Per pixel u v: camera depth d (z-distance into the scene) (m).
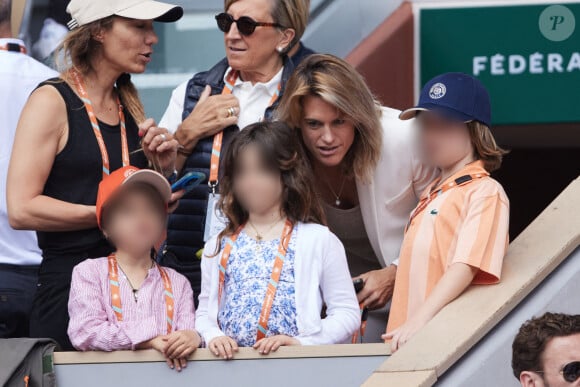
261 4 17.19
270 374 13.74
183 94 18.03
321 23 25.03
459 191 14.91
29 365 13.90
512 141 31.22
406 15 25.36
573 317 12.66
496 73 25.59
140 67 16.19
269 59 17.44
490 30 25.53
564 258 14.48
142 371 13.96
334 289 14.62
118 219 14.64
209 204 16.72
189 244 16.97
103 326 14.10
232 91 17.55
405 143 16.12
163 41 24.19
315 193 15.01
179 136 17.14
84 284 14.39
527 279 14.06
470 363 13.39
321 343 14.15
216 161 16.98
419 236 14.99
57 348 14.32
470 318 13.66
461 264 14.17
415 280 14.91
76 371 14.01
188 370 13.88
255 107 17.33
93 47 16.06
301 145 15.58
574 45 25.55
